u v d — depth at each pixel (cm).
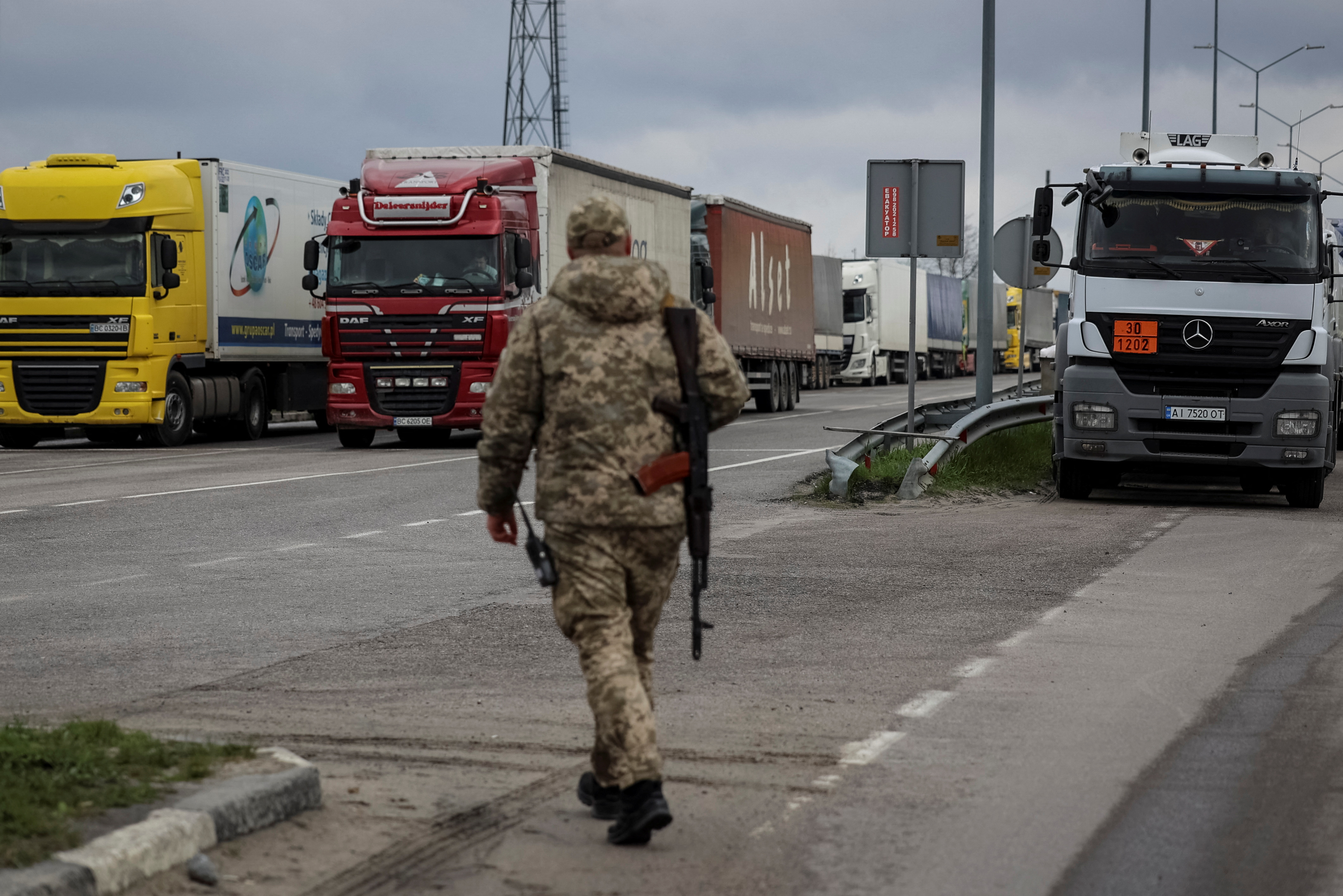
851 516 1591
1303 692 790
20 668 834
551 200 2719
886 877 506
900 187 1941
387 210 2566
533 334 534
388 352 2567
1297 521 1573
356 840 529
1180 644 918
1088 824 565
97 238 2698
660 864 515
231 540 1385
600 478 525
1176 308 1669
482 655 870
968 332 8725
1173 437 1670
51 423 2711
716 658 872
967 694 782
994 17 2177
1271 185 1697
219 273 2884
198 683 795
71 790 509
